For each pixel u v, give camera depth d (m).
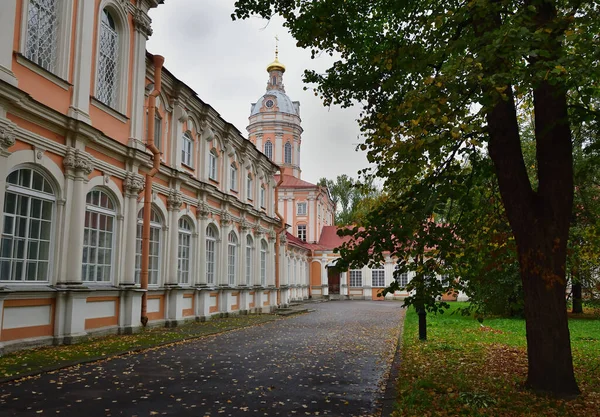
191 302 20.41
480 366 10.09
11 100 10.38
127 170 15.27
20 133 10.98
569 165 7.29
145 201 16.31
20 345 10.91
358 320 23.39
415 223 8.05
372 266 8.46
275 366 10.19
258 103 56.91
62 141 12.43
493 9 6.62
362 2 9.02
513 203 7.43
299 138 57.09
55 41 12.46
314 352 12.30
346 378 9.08
